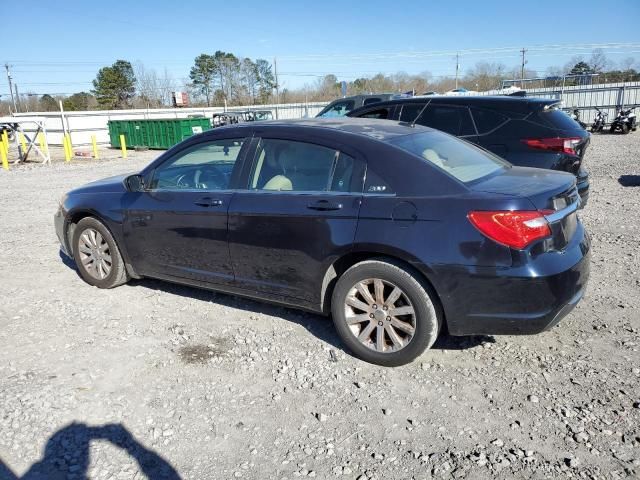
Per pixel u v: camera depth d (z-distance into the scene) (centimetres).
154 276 492
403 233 341
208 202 428
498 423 302
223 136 442
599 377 343
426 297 343
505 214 318
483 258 322
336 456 280
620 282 503
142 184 483
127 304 491
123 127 2950
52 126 3422
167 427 307
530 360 368
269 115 3095
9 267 618
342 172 377
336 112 1605
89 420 315
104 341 416
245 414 318
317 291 387
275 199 396
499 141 640
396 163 360
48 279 569
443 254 330
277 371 365
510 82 4012
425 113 694
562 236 335
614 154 1584
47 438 299
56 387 350
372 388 342
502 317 328
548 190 337
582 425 296
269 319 450
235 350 397
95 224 514
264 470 271
